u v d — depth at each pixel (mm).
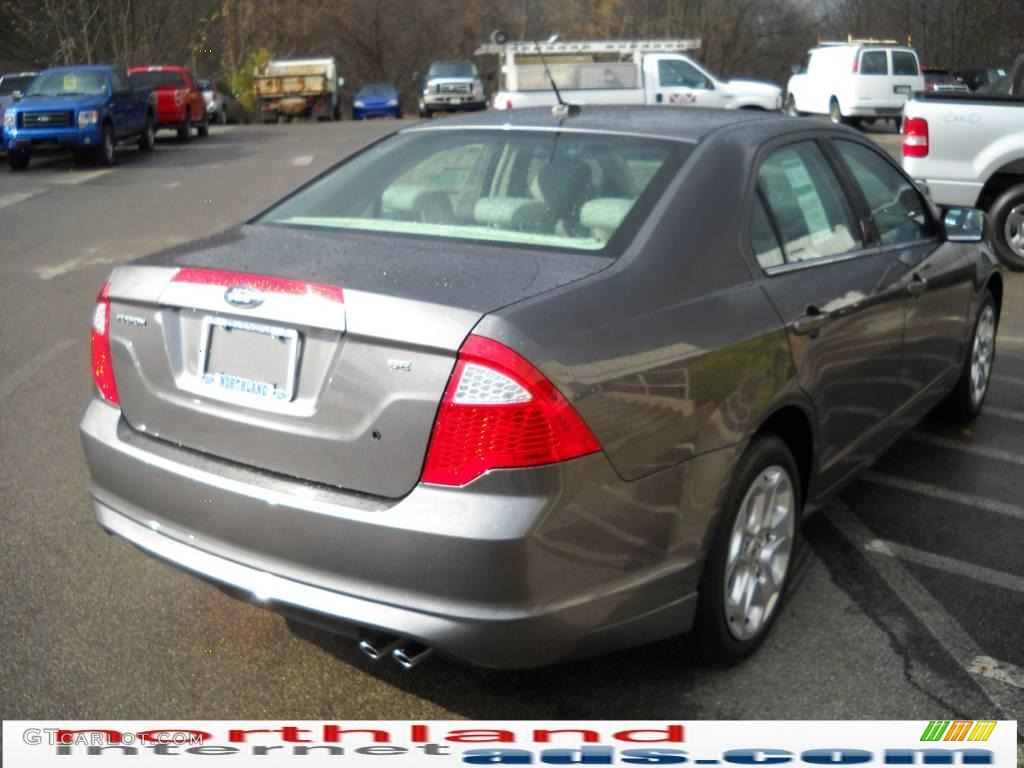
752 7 54656
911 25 52094
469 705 3338
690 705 3330
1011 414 6184
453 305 2789
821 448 3875
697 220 3393
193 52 46500
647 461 2955
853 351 3992
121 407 3377
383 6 56562
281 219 3801
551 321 2816
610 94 20484
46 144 20172
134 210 14430
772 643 3672
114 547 4344
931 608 3920
